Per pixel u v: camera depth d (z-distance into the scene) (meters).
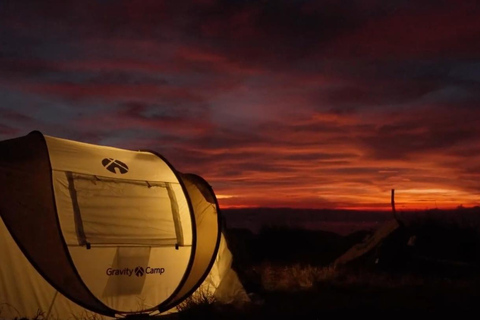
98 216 10.22
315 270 15.36
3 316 9.33
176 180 11.62
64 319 9.80
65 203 9.95
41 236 9.48
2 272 9.46
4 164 9.84
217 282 12.07
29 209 9.56
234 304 11.80
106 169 10.88
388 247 16.98
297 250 21.11
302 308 11.53
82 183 10.31
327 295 12.95
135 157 11.68
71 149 10.79
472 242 21.19
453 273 16.73
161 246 10.76
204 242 11.67
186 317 10.56
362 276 15.03
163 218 11.00
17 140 10.58
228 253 12.34
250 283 12.62
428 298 12.70
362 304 11.99
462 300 12.45
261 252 20.59
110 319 10.09
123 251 10.27
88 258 9.87
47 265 9.42
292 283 14.21
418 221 22.78
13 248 9.56
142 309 10.41
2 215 9.37
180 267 11.02
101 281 9.98
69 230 9.80
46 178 9.95
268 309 11.42
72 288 9.61
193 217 11.25
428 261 17.64
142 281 10.48
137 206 10.76
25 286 9.58
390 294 13.18
